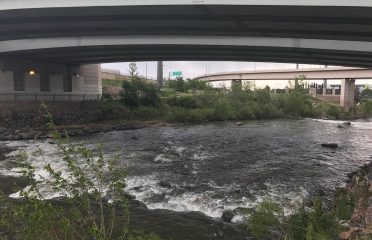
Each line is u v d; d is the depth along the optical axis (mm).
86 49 36375
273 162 21156
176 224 11133
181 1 19547
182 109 53656
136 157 22250
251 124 49656
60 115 40375
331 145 27734
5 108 36594
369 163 21016
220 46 29953
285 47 27328
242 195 14180
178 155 23219
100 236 5289
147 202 13281
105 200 11938
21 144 28219
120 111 49812
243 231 10586
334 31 22438
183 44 30062
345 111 76500
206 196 13992
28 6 22234
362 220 9227
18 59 43594
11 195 13609
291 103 70500
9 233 8367
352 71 78938
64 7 21719
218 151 25062
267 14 20109
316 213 9070
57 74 50781
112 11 22156
